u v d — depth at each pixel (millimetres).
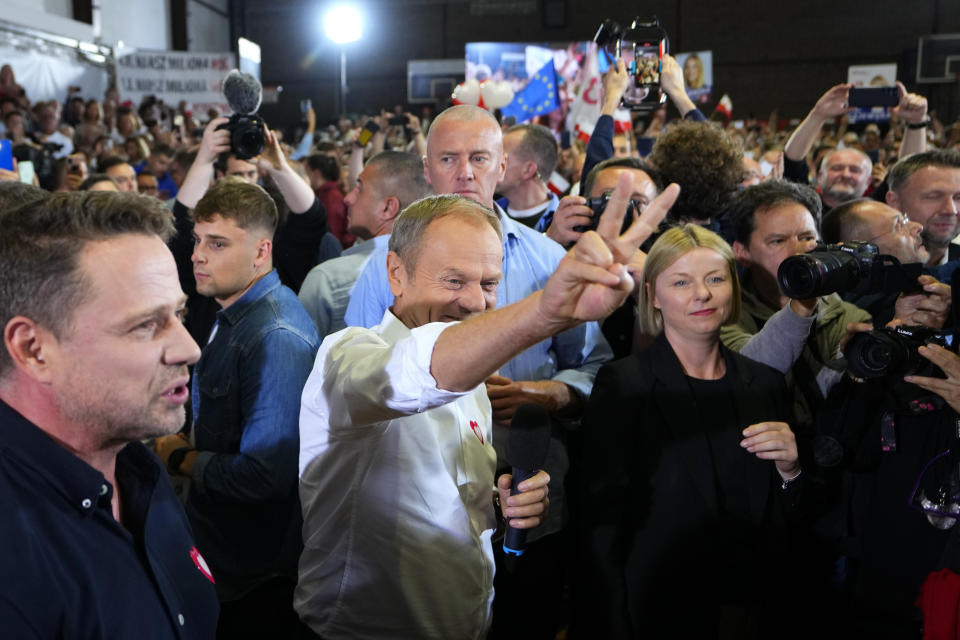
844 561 1978
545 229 2771
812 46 15859
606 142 2865
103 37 12141
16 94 8398
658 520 1600
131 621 856
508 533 1195
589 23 16688
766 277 2131
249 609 1763
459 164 1893
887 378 1517
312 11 17703
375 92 17828
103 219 811
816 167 6285
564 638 2457
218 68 10414
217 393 1743
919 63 14289
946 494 1508
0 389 836
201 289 1827
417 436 1235
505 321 856
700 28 16328
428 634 1259
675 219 2516
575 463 1972
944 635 1400
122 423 840
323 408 1196
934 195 2332
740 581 1601
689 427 1628
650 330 1806
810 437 1795
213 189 1844
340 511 1246
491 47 8836
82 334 805
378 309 1868
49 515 809
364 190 2510
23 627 750
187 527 1046
